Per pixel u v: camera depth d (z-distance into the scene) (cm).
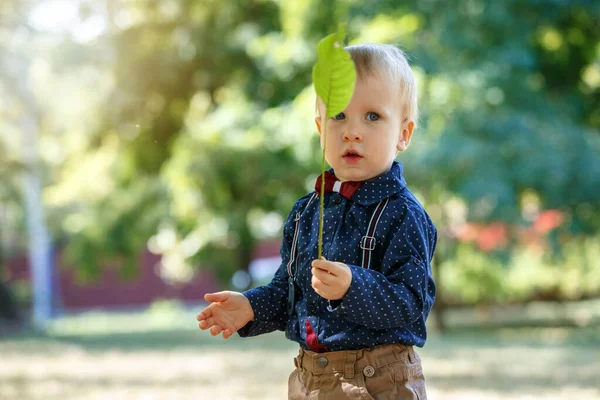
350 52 288
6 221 2681
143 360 1085
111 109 1888
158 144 1983
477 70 1399
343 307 261
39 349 1301
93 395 707
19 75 1880
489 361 1015
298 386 291
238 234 1931
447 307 2148
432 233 288
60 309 3222
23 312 2106
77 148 2050
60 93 1945
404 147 299
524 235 1552
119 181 2066
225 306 293
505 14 1408
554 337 1507
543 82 1620
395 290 265
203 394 708
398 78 288
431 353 1141
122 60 1841
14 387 773
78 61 1812
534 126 1421
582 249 1783
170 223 2048
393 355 279
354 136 282
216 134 1683
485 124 1380
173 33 1880
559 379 803
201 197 1819
